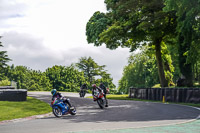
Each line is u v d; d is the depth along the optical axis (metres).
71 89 101.38
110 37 35.59
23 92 22.28
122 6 34.50
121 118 11.74
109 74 104.12
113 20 38.72
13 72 114.06
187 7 22.47
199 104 22.33
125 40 37.88
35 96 31.00
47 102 22.75
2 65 72.44
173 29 36.38
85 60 102.19
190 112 14.45
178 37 35.19
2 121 11.38
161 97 27.89
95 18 41.25
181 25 24.70
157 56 39.75
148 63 69.06
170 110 15.62
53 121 11.23
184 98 24.62
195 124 9.62
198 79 50.62
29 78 112.69
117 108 17.12
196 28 25.12
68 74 103.50
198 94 23.08
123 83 79.38
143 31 35.94
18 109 16.06
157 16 33.59
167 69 48.38
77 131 8.29
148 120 10.96
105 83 107.56
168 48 47.78
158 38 38.59
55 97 13.15
